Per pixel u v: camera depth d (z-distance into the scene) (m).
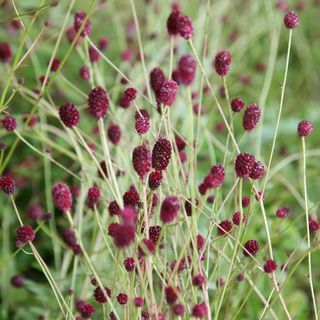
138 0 1.42
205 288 0.70
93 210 0.81
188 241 0.72
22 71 1.12
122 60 1.11
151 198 0.71
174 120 1.04
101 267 0.90
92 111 0.72
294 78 1.39
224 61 0.78
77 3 1.27
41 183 1.08
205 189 0.72
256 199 0.77
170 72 0.79
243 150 1.11
